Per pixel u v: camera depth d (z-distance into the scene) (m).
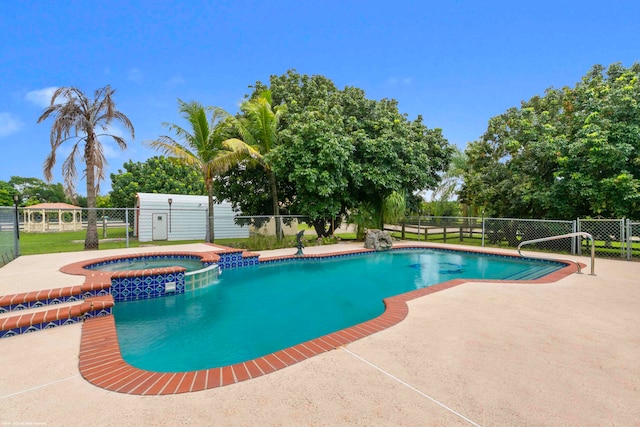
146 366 3.50
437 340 3.30
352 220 14.52
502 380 2.49
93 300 4.39
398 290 7.04
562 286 5.79
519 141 12.66
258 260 9.55
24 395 2.35
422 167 14.68
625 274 6.96
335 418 2.03
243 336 4.40
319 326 4.81
